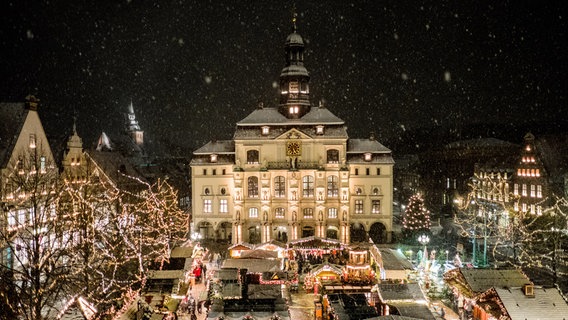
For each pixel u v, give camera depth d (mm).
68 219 51188
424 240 70812
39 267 35156
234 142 101125
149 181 118250
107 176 90062
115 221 62875
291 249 70438
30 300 34656
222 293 47000
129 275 55562
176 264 57156
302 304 55188
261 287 45719
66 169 78000
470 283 43688
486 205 102938
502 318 36531
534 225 75188
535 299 36969
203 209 98562
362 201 95625
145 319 38406
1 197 52281
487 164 109938
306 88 99125
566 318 35406
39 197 43781
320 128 94250
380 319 36500
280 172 94438
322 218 93625
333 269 59281
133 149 165125
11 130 62312
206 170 98438
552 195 82188
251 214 96000
